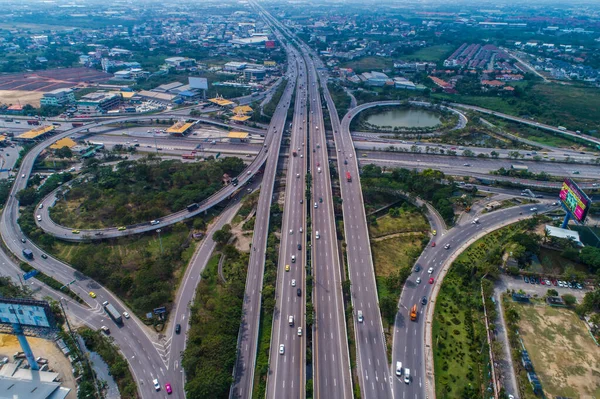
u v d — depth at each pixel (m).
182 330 191.25
